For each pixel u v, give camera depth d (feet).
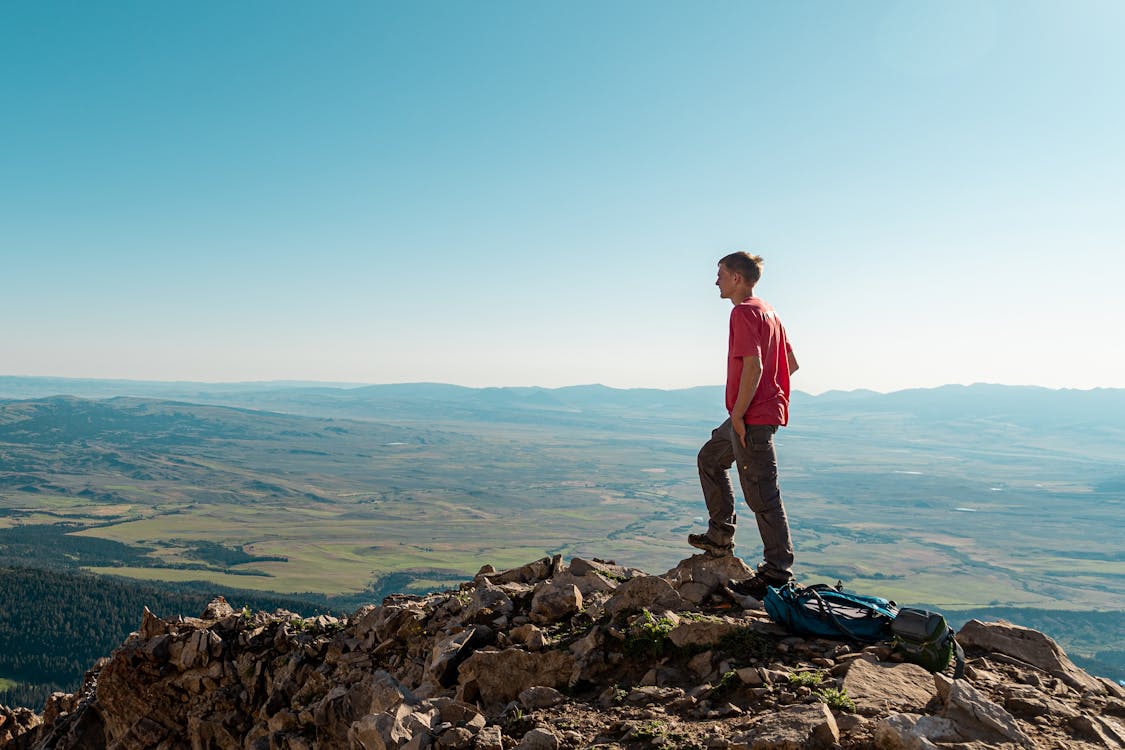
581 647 26.58
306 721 33.17
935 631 21.52
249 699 37.52
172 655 40.52
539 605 31.01
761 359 26.68
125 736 38.83
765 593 27.91
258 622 41.91
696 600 28.66
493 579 39.42
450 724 23.08
